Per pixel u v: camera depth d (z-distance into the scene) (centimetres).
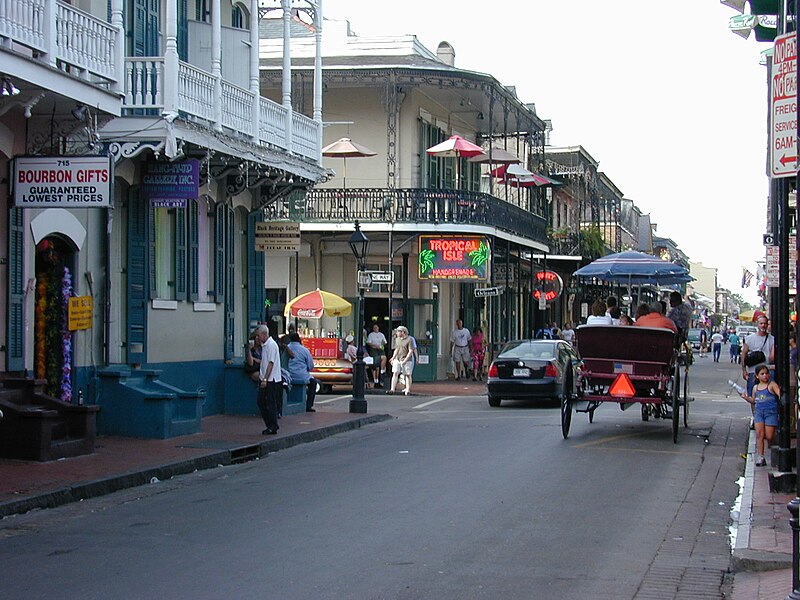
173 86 1709
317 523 1048
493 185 4525
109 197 1439
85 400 1706
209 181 2062
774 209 1781
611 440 1769
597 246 5272
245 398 2177
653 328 1684
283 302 3569
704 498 1230
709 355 8162
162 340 1948
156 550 928
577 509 1134
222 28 2197
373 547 933
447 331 4003
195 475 1448
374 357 3297
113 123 1698
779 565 862
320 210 3397
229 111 1950
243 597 754
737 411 2489
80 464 1406
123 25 1734
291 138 2248
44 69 1343
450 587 791
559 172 5119
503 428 2022
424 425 2164
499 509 1126
